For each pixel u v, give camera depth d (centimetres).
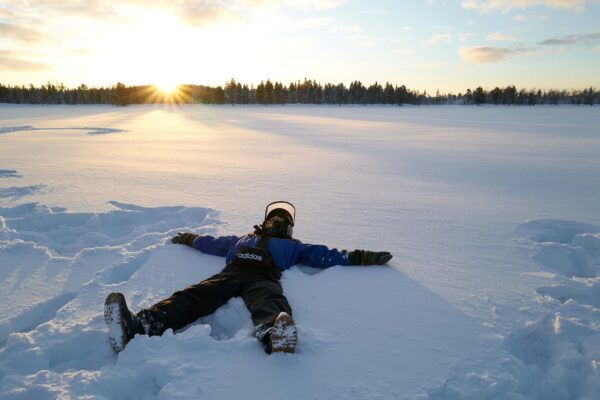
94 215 548
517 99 11556
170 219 543
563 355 235
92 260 389
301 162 1097
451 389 210
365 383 213
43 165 1002
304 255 361
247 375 217
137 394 216
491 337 257
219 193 688
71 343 252
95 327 267
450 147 1501
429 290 323
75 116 4378
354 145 1575
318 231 480
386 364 229
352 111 7112
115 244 458
